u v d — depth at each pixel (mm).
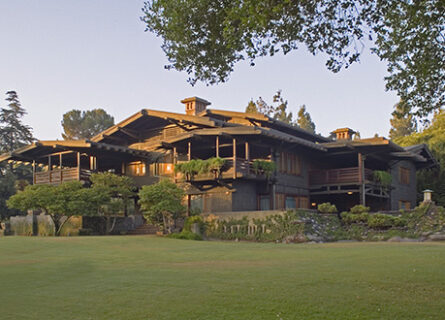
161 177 30047
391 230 21016
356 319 6418
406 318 6418
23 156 31344
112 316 7031
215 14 11141
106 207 26344
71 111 60062
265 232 21281
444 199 36562
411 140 42250
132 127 31703
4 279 10391
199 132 25000
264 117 27188
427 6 10766
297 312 6805
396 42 11555
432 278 8773
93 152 29156
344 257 12242
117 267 11727
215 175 24594
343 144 27750
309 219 20734
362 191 27672
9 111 53625
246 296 7789
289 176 28250
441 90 11969
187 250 15352
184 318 6773
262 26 10031
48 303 7973
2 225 30188
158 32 11672
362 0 10992
